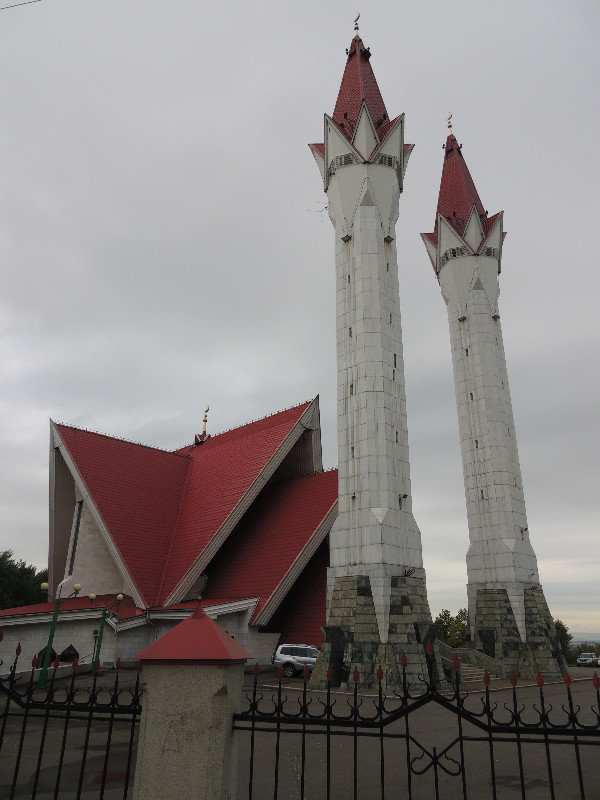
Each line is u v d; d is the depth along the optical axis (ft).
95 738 47.01
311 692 82.07
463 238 156.76
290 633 126.21
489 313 151.74
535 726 18.26
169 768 19.13
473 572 134.51
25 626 109.19
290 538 134.41
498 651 120.78
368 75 140.46
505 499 134.92
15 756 40.45
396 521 99.04
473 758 42.88
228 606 115.85
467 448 144.05
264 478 141.59
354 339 111.34
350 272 116.78
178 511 151.53
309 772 37.11
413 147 135.13
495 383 144.97
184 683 20.02
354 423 106.01
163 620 118.21
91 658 111.65
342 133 124.98
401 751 44.75
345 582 95.71
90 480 141.90
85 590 140.26
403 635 89.10
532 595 128.67
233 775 20.10
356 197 120.26
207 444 179.52
